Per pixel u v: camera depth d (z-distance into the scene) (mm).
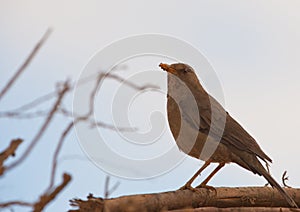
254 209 10898
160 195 9844
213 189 10828
